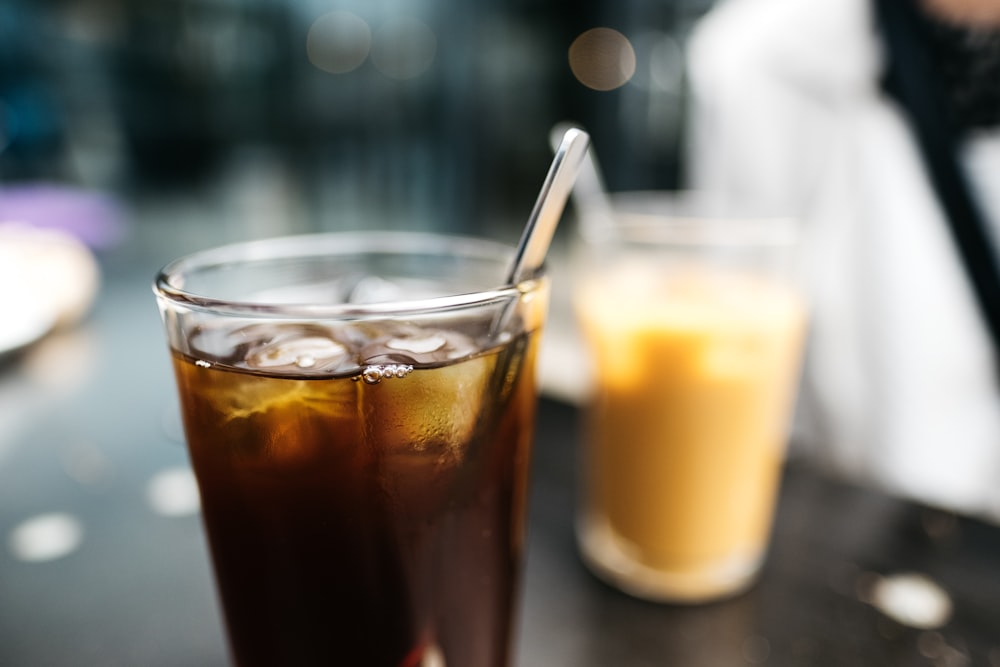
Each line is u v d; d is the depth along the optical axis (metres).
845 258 0.61
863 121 0.59
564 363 1.21
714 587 0.37
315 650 0.26
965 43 0.55
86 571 0.38
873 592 0.38
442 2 1.93
